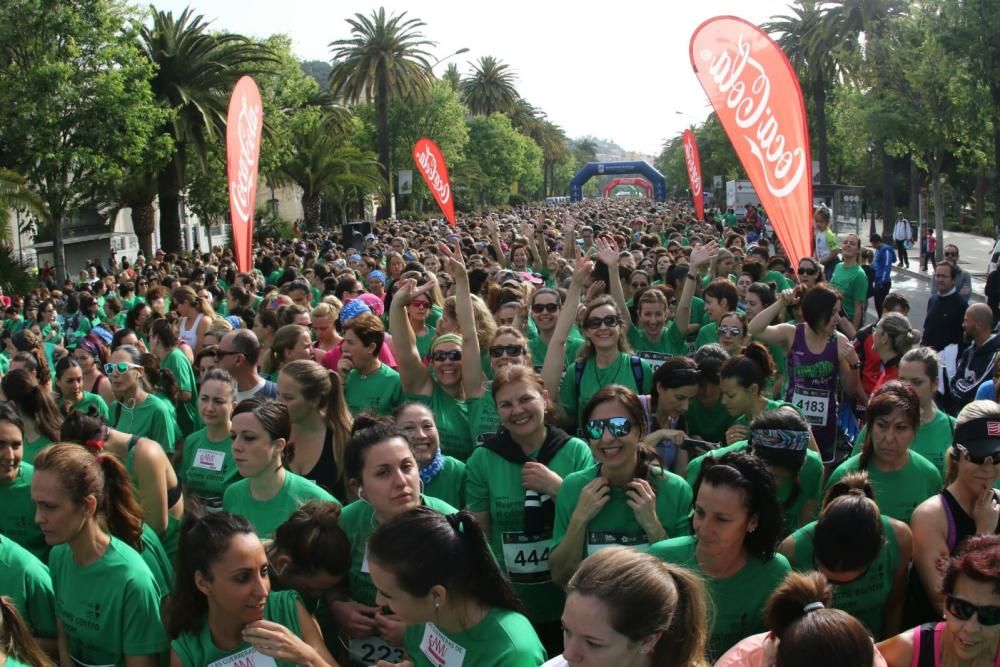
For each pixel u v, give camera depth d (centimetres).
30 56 2755
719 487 359
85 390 774
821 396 695
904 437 464
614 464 422
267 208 4744
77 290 1845
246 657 347
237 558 341
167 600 369
